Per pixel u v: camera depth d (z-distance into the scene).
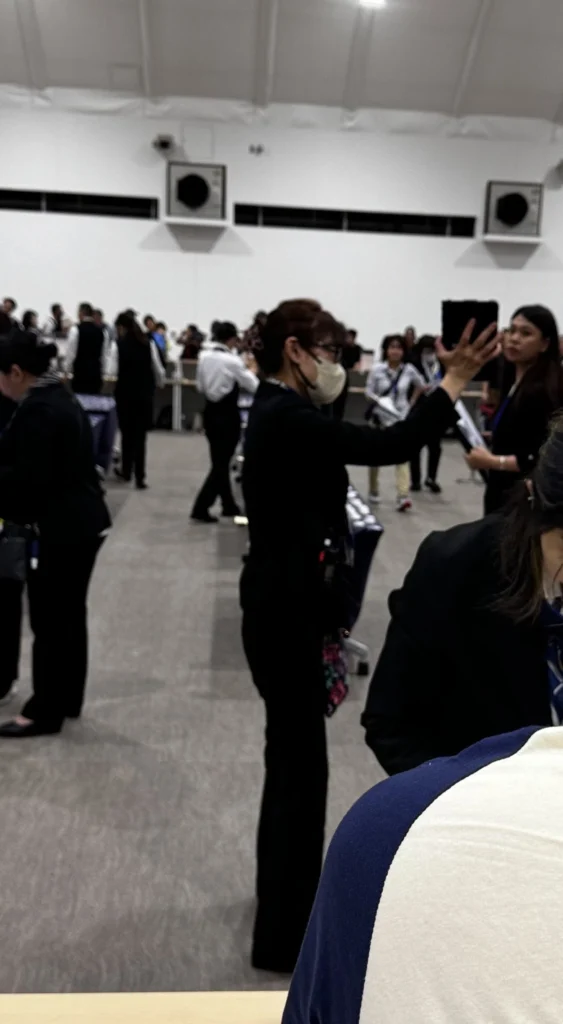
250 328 2.28
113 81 13.49
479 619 0.95
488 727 0.96
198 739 3.08
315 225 14.30
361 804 0.57
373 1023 0.48
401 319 14.59
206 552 5.58
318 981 0.56
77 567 2.87
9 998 1.21
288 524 1.79
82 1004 1.19
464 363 1.68
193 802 2.67
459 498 7.81
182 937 2.07
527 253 14.47
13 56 13.23
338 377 1.87
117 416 7.55
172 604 4.55
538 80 13.62
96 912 2.15
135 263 14.13
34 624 2.95
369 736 1.07
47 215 13.92
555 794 0.51
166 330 13.34
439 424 1.68
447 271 14.47
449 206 14.25
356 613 2.86
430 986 0.46
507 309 14.64
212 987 1.91
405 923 0.48
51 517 2.76
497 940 0.45
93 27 12.93
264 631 1.81
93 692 3.44
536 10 12.80
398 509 7.13
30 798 2.65
